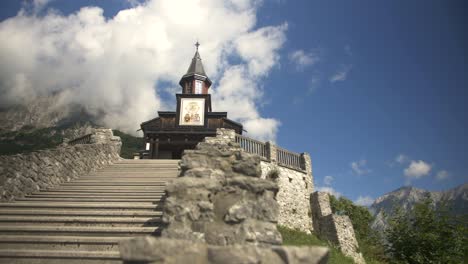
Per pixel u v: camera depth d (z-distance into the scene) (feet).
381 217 63.00
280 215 57.36
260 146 61.31
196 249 10.16
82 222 23.82
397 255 54.60
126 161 53.83
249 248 10.34
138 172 43.65
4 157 30.42
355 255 54.75
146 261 9.73
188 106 92.53
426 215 55.01
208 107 94.89
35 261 18.89
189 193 14.94
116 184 36.91
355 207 97.66
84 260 18.99
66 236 21.49
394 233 56.18
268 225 14.57
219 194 15.48
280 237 14.26
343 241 54.85
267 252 10.33
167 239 10.17
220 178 16.15
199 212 14.57
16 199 30.53
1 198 28.94
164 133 88.63
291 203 60.49
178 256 9.89
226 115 91.97
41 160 34.99
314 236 58.08
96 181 38.58
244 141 58.85
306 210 62.90
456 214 54.29
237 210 14.73
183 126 90.02
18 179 31.32
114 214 24.94
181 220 14.26
